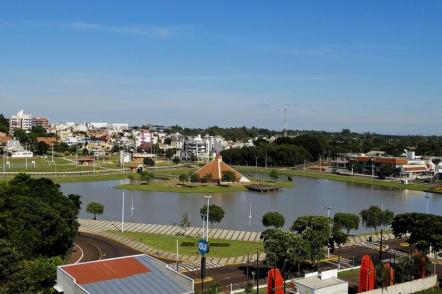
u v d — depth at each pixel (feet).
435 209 586.86
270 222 403.75
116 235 376.27
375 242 370.94
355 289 248.73
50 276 211.82
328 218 297.53
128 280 193.98
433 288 259.60
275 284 217.15
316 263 300.81
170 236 379.55
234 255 320.91
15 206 262.47
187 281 192.03
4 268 176.14
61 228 271.08
